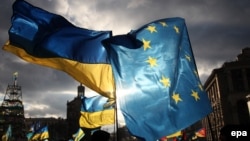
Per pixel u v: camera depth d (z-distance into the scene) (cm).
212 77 7269
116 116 720
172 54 769
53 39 808
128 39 746
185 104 721
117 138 709
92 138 495
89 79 809
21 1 807
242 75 6581
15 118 8656
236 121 6291
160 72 737
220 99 6650
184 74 767
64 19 838
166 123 684
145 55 745
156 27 788
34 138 3397
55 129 9925
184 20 830
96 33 844
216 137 7088
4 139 3975
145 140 657
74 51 814
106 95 792
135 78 714
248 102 5197
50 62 810
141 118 679
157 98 705
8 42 792
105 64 816
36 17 816
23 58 804
